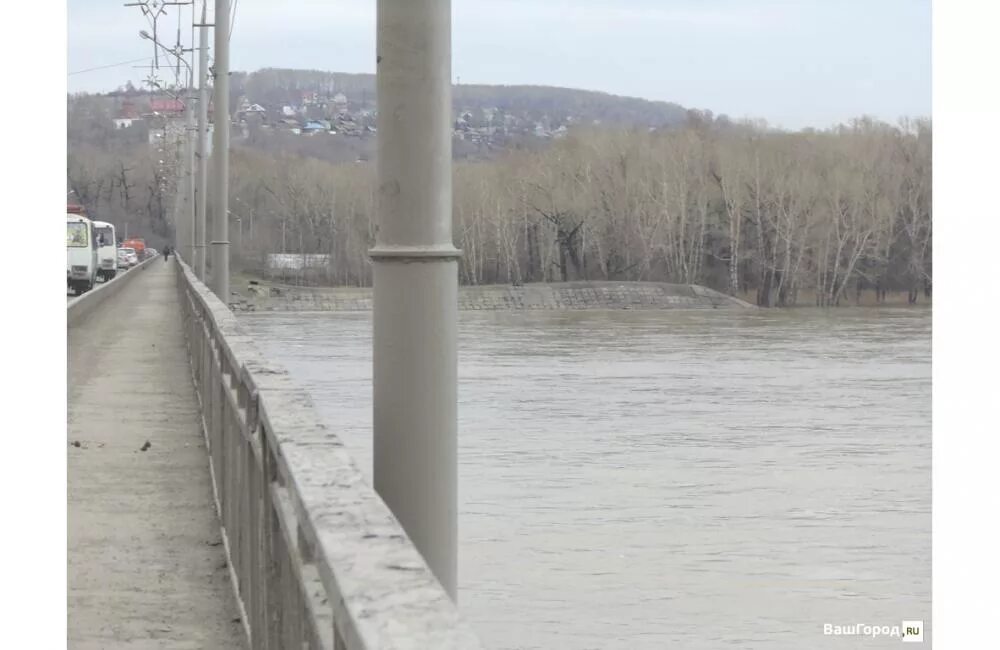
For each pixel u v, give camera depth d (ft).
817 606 64.75
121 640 20.97
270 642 14.52
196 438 44.45
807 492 98.32
